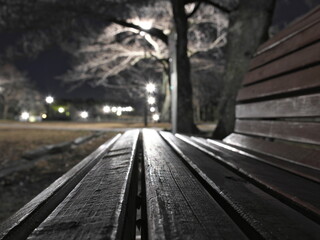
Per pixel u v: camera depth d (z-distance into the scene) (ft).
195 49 91.66
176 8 32.42
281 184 3.82
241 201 3.02
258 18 22.07
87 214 2.61
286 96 7.59
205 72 119.03
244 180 4.15
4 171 20.81
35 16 42.24
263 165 5.55
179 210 2.75
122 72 121.08
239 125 10.66
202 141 10.67
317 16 6.90
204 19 82.84
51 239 2.09
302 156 5.81
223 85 24.44
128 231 2.83
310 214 2.77
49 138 42.73
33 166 22.59
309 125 5.94
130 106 156.46
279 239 2.13
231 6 57.47
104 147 9.61
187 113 34.24
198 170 4.66
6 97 143.33
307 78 6.19
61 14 43.88
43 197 3.48
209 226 2.35
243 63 22.53
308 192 3.51
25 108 153.07
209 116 129.18
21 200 15.92
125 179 3.90
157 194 3.29
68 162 24.63
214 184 3.76
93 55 95.30
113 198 3.05
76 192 3.43
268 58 9.32
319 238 2.16
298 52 7.02
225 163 5.48
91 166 5.83
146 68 126.31
